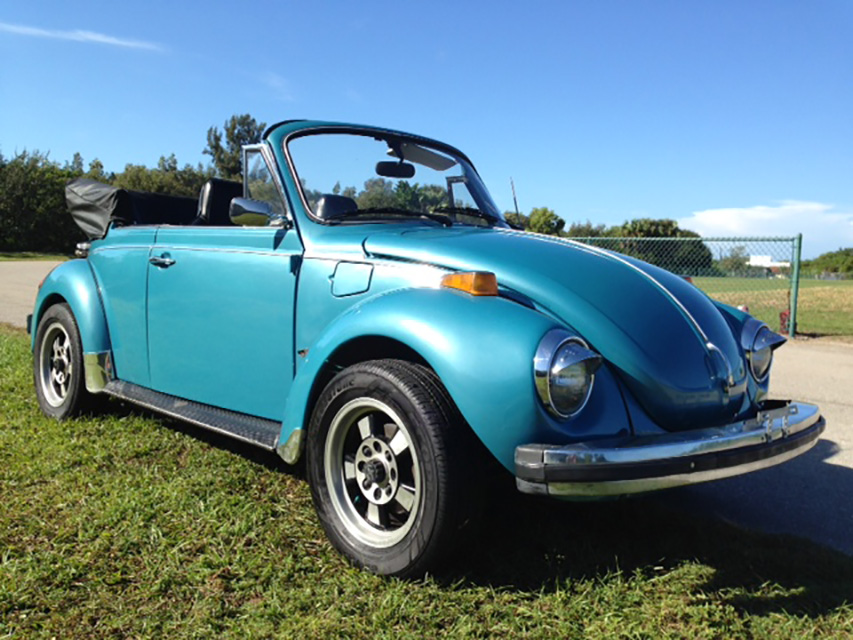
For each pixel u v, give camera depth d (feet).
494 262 9.23
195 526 9.50
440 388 8.20
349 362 9.71
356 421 9.03
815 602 8.10
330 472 9.10
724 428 8.47
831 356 27.14
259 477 11.42
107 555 8.71
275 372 10.67
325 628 7.30
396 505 8.76
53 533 9.25
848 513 11.09
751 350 10.36
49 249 144.25
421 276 9.30
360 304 9.22
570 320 8.64
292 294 10.44
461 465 7.94
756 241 34.94
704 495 11.76
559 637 7.27
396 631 7.31
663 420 8.67
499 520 10.09
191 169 183.01
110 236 14.52
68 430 13.61
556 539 9.58
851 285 74.13
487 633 7.34
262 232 11.10
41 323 15.14
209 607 7.67
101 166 192.34
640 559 9.09
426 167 13.16
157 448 12.78
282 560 8.76
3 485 10.80
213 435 13.60
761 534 9.95
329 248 10.26
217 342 11.55
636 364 8.48
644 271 10.23
